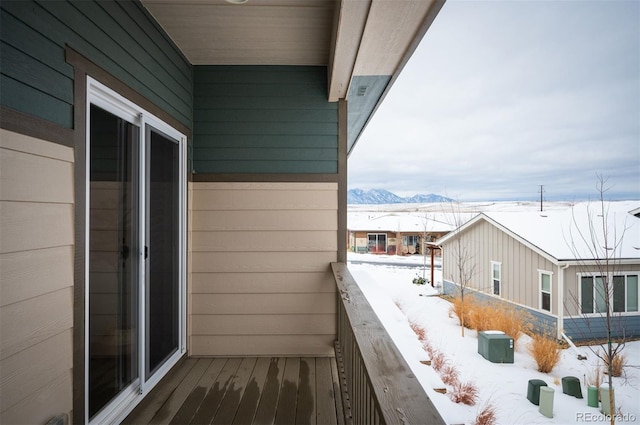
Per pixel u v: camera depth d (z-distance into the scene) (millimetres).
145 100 2326
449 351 6363
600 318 5789
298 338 3258
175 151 2984
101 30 1835
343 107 3314
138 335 2303
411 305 9336
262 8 2404
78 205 1639
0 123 1210
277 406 2338
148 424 2115
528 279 7203
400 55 2496
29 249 1355
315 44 2928
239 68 3316
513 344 6035
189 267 3209
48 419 1454
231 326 3244
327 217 3287
